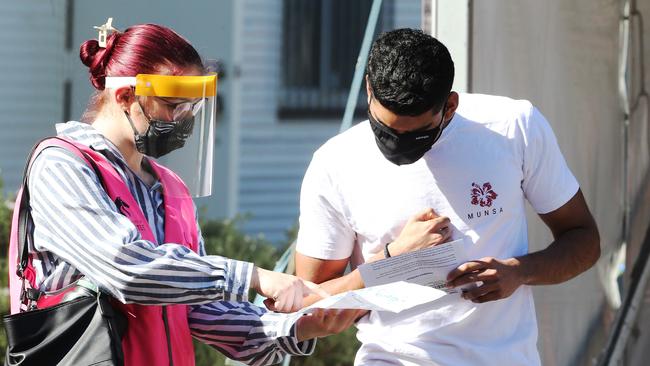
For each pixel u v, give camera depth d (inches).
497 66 297.1
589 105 317.4
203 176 216.4
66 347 203.6
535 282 231.0
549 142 235.1
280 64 787.4
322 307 204.1
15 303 211.9
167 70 208.2
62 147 206.4
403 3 793.6
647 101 323.3
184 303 201.5
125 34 211.9
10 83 689.0
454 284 223.0
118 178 209.3
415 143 219.6
